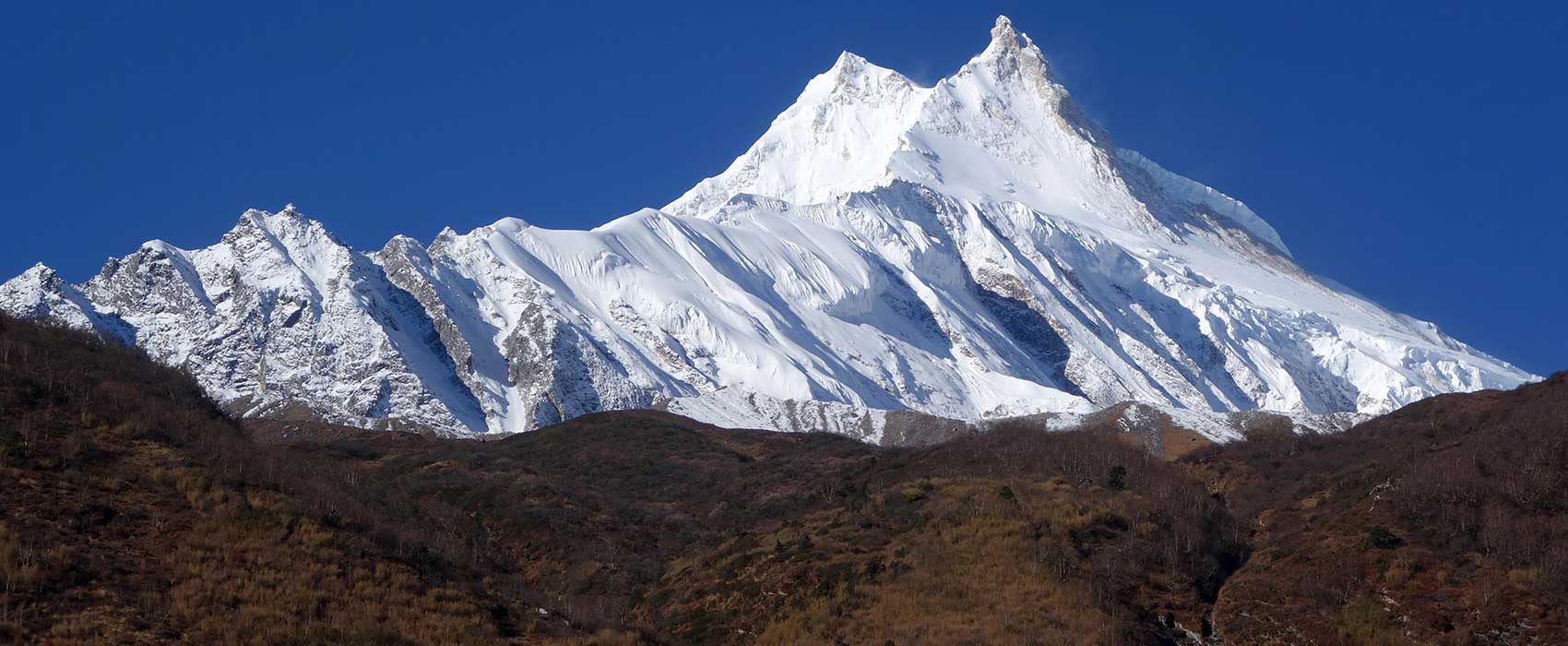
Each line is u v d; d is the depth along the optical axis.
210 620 75.69
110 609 75.19
